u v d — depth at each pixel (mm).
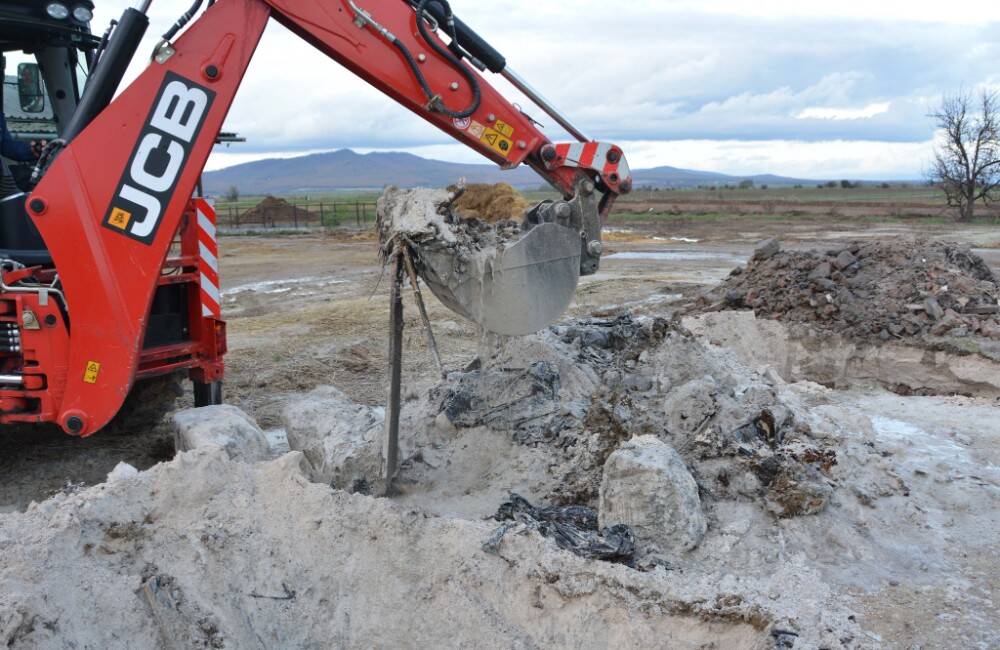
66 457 6855
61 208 5363
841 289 10008
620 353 6582
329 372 9672
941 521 5293
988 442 6918
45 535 3980
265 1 5391
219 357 6973
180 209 5559
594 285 16641
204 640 3891
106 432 7426
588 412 5855
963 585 4492
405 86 5508
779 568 4477
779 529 4867
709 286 16047
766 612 3930
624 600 4020
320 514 4457
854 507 5184
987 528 5207
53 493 6168
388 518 4395
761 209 46812
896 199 64812
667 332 6406
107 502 4293
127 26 5586
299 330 12055
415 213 5023
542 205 5766
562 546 4410
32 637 3506
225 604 4105
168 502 4449
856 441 6414
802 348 9625
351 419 6324
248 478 4727
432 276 5172
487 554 4234
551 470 5629
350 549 4355
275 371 9688
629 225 37031
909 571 4637
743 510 4996
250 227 39344
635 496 4684
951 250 10820
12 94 7102
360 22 5371
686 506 4688
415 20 5461
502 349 6883
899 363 9016
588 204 5777
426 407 6613
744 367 7246
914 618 4141
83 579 3898
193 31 5398
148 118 5414
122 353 5543
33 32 6574
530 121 5844
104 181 5398
